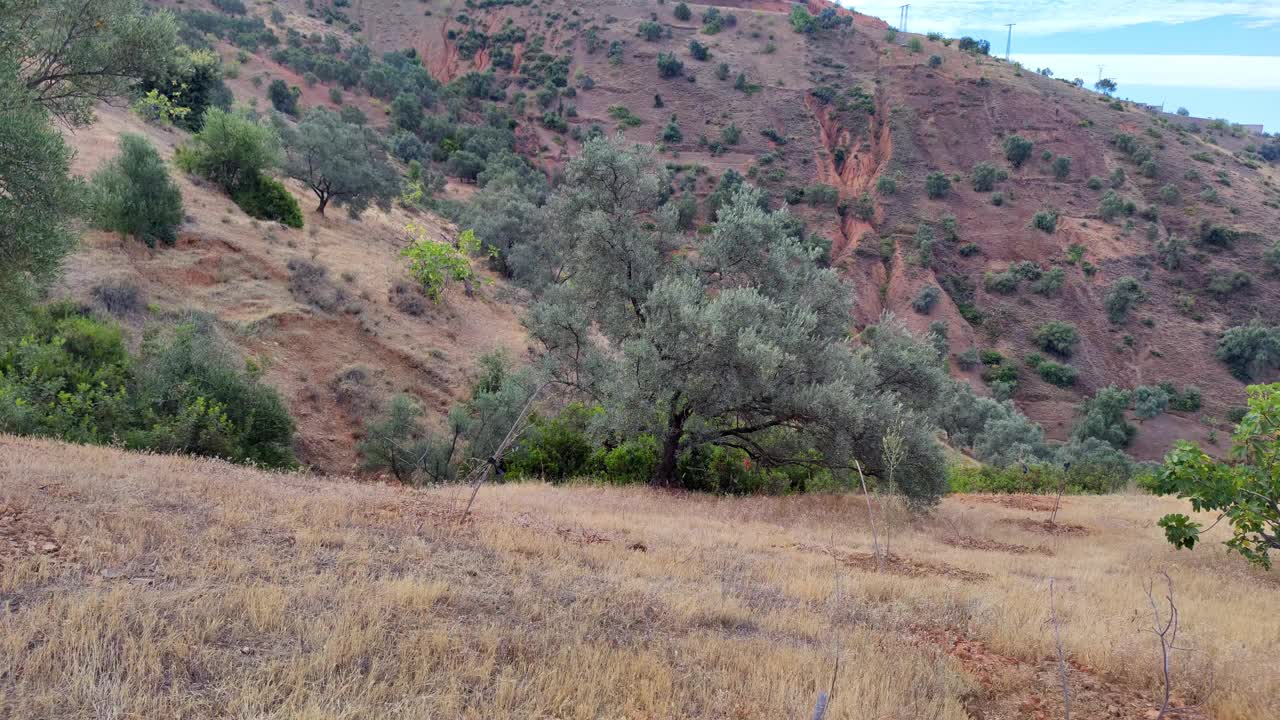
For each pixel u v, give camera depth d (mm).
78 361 16438
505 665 4902
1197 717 5285
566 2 134500
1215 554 11766
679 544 9641
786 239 17797
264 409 17969
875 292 76625
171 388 16625
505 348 32812
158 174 26312
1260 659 6281
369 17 135625
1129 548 12344
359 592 5770
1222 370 68438
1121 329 72312
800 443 15898
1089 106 102625
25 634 4305
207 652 4441
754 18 128000
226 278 27297
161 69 12680
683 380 14719
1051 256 80250
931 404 17438
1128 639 6387
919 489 14289
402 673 4418
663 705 4508
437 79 117188
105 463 9773
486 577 6855
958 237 83125
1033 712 5227
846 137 100188
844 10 146750
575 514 11148
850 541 11336
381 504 9609
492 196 54875
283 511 8266
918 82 106688
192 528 7051
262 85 80750
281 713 3844
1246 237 79875
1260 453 10320
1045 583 9109
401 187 49719
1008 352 70750
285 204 35062
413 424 23688
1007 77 107438
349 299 30203
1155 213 83188
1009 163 92938
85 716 3652
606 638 5652
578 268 18953
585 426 18359
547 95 107750
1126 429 61562
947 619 7070
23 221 9172
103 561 5789
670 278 17531
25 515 6504
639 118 105938
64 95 11766
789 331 15273
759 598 7371
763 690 4887
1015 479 23141
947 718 4789
